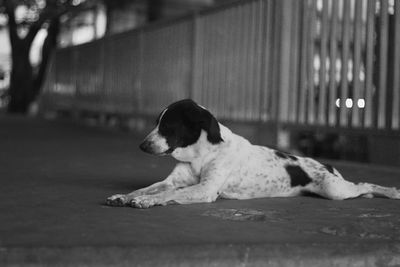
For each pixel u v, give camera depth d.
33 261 2.14
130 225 2.45
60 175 3.66
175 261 2.20
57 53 11.22
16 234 2.30
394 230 2.50
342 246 2.30
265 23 5.05
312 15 4.66
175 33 6.69
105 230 2.37
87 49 9.62
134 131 7.89
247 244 2.26
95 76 9.26
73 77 10.30
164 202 2.78
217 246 2.23
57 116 11.31
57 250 2.15
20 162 4.22
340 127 4.43
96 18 11.34
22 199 2.90
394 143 4.24
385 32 4.13
